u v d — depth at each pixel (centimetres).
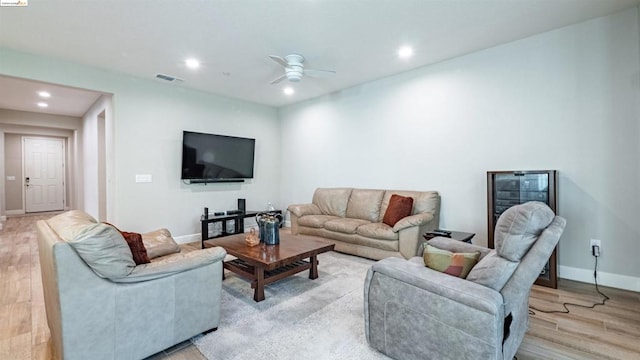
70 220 185
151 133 463
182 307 194
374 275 187
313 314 240
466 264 178
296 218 483
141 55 367
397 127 450
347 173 520
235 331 215
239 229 534
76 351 156
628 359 184
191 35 316
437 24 298
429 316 160
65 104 603
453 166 393
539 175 310
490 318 140
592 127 299
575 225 309
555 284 290
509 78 345
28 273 338
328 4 260
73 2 254
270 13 273
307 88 512
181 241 498
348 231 403
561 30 312
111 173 449
